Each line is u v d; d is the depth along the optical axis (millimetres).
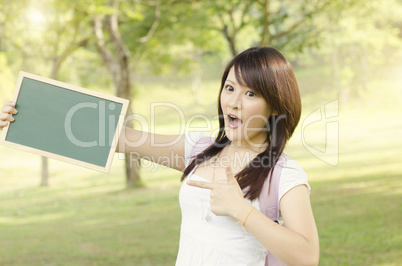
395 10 16703
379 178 10820
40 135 1845
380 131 20750
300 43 9125
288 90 1631
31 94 1873
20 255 6496
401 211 7461
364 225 6789
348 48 32750
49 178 15930
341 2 9219
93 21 11688
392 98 31016
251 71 1601
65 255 6367
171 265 5602
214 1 10336
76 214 9867
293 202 1511
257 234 1407
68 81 16234
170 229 7750
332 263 5133
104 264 5781
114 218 9094
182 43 13664
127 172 12805
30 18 12180
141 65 14836
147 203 10461
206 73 43750
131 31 11820
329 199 9008
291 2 10383
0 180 16375
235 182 1507
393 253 5336
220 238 1622
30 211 10648
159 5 10773
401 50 33562
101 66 15055
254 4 9719
